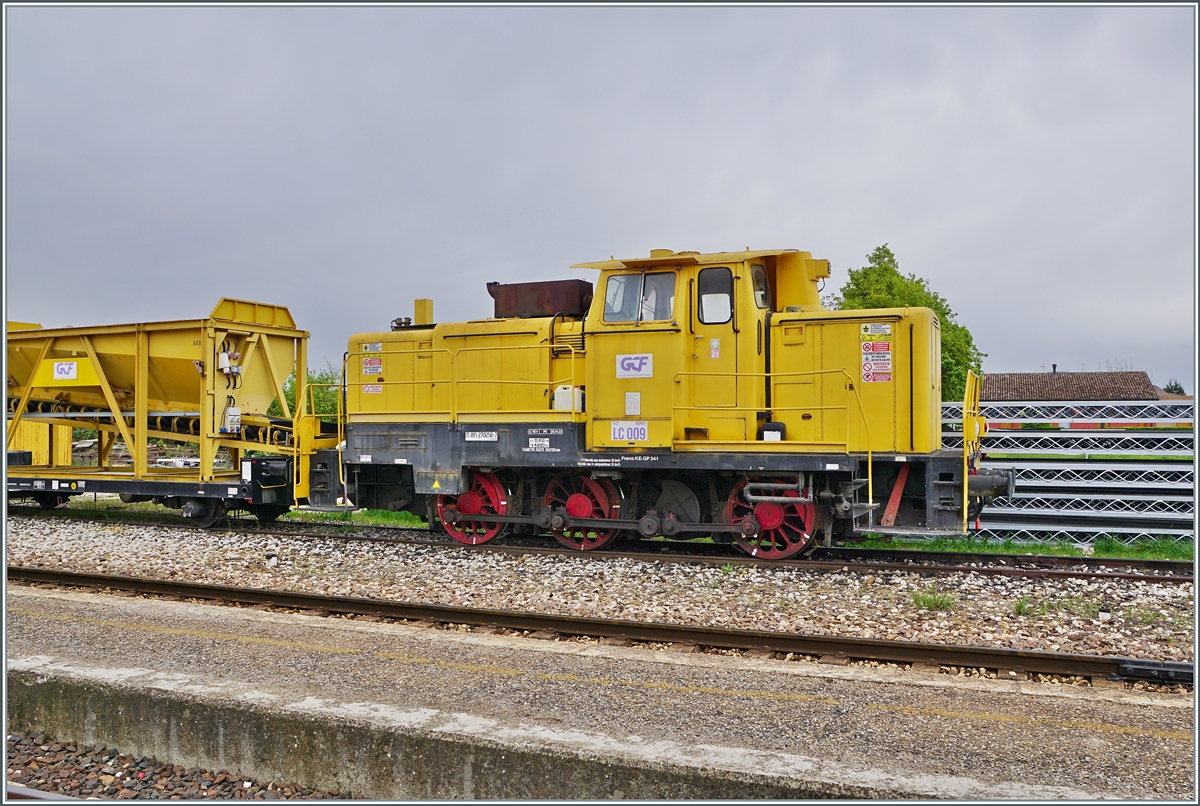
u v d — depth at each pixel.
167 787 4.89
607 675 5.55
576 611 7.86
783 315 10.19
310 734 4.78
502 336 11.20
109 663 5.71
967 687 5.32
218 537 11.65
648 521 10.40
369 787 4.66
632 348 10.22
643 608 7.90
